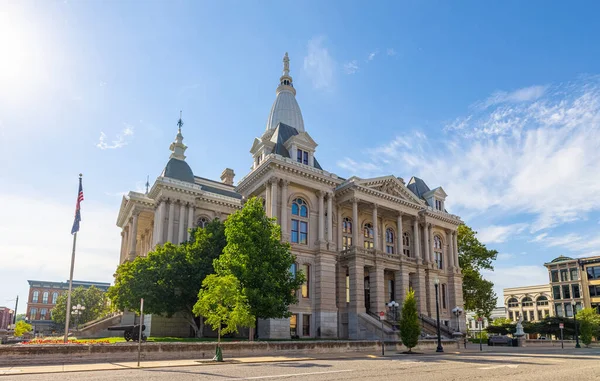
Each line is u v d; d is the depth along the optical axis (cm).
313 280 4925
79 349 2412
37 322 13875
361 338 4834
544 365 2317
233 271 3597
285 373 1831
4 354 2219
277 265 3753
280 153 5322
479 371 1959
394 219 6316
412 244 6347
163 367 2177
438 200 7081
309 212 5175
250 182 5391
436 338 4725
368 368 2083
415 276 5988
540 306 11725
